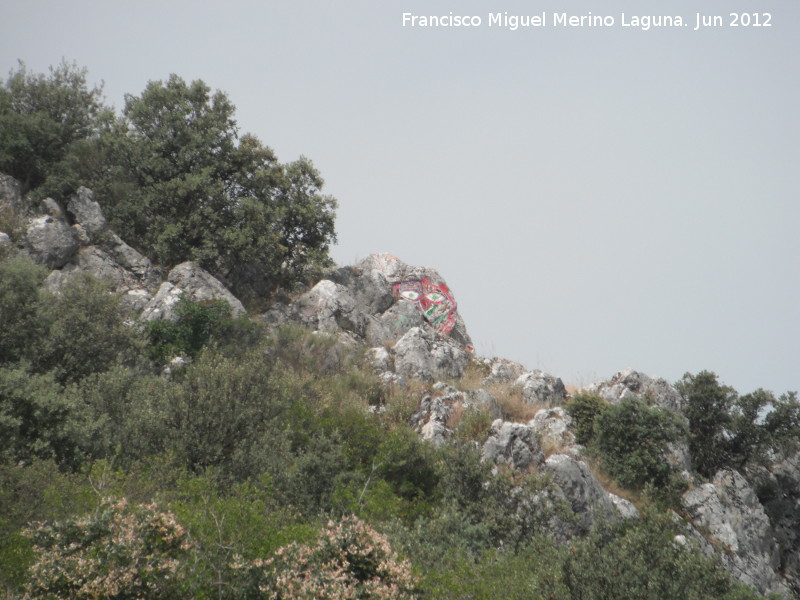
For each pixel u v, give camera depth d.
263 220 142.38
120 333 96.31
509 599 52.31
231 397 82.75
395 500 77.00
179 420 79.19
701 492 116.44
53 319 90.69
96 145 142.12
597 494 96.38
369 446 93.69
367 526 50.41
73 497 54.47
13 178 125.25
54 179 128.62
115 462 71.69
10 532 49.59
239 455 77.00
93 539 43.28
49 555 41.81
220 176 148.88
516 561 60.41
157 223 139.62
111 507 45.22
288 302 149.38
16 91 139.75
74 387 80.50
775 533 137.00
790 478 142.75
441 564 58.66
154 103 149.12
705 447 141.25
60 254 119.62
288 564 46.62
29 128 131.00
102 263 124.31
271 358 115.94
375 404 116.75
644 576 53.44
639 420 118.25
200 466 76.44
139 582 42.00
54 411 70.75
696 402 144.00
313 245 156.62
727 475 131.88
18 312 87.94
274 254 144.50
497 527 78.19
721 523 112.81
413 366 130.25
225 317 118.50
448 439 100.56
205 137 147.50
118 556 42.28
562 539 82.19
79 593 40.44
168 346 111.12
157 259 139.12
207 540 47.25
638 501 111.44
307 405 99.81
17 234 116.00
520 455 97.44
